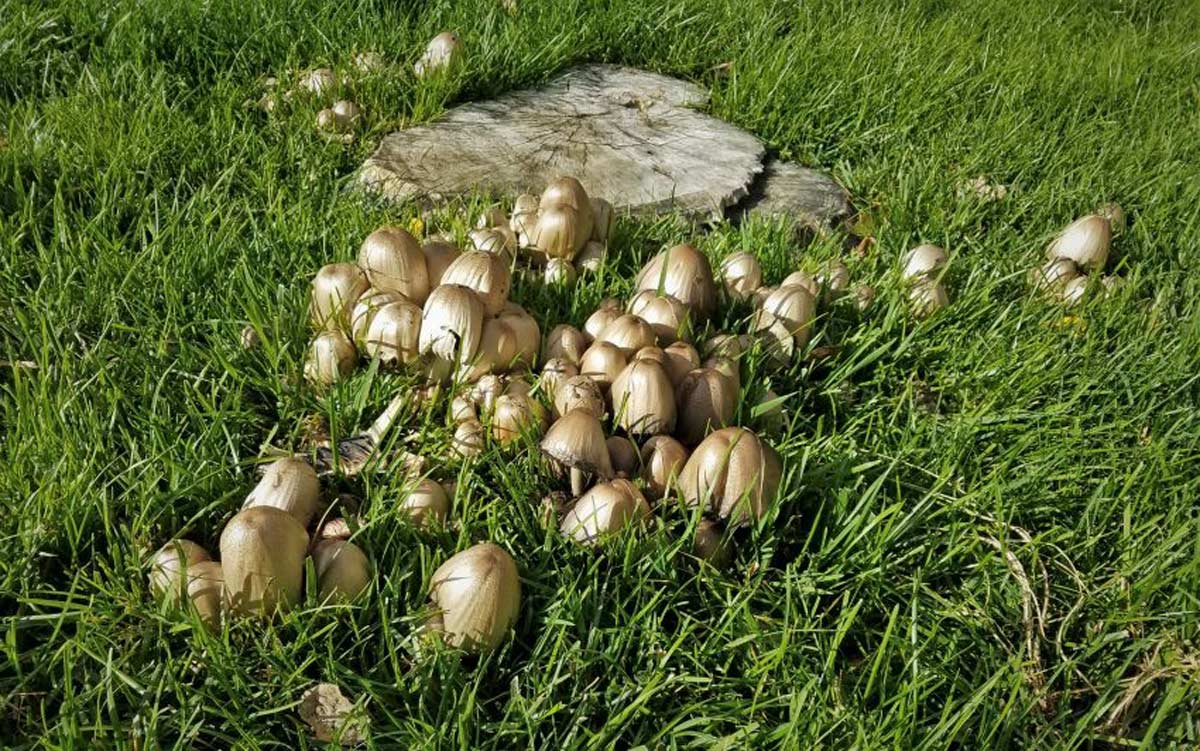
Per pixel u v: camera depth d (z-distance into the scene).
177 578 0.66
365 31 1.48
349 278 0.90
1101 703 0.69
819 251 1.18
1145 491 0.86
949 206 1.32
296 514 0.72
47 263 0.96
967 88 1.65
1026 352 1.02
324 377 0.87
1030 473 0.86
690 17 1.74
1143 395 0.98
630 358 0.85
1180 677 0.70
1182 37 2.18
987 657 0.73
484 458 0.80
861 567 0.77
